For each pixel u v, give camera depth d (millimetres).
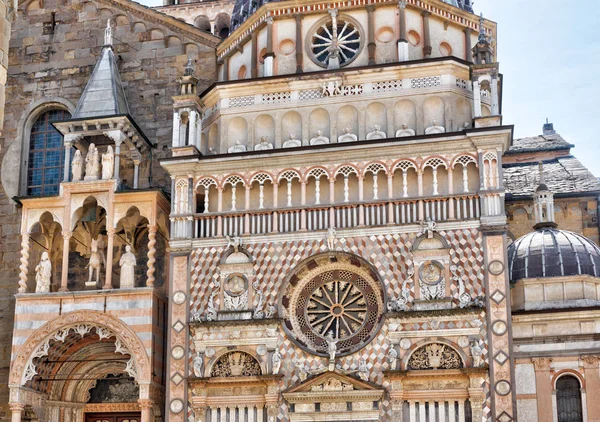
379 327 40938
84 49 55250
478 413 38938
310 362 41281
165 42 54156
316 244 42656
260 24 50031
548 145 59969
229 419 41375
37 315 44500
